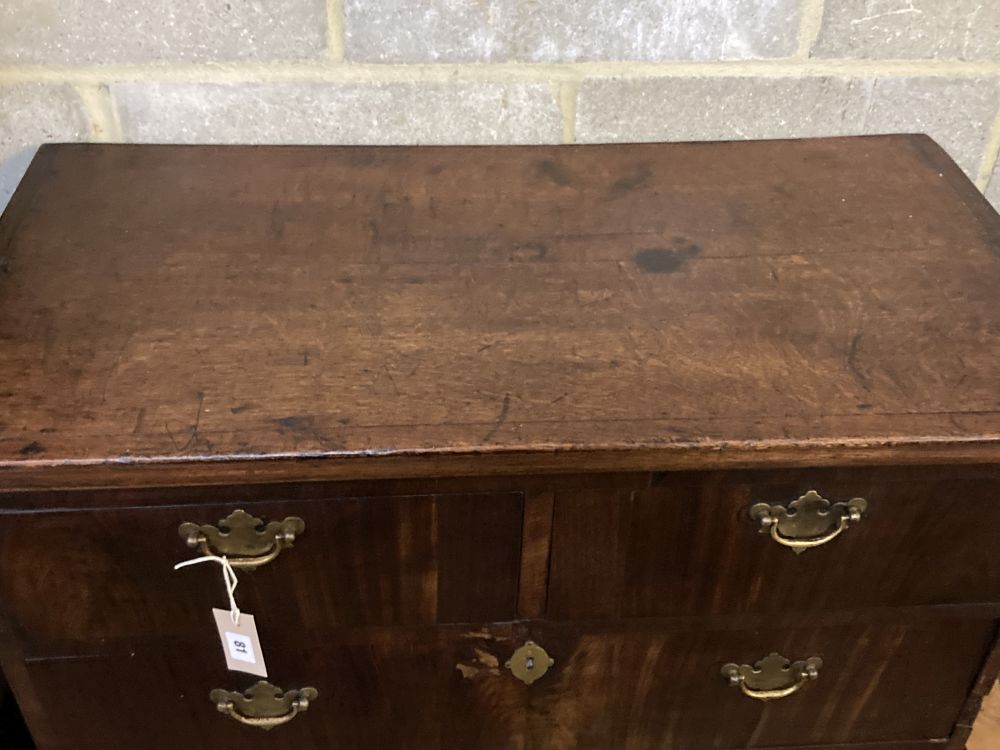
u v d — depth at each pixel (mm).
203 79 1133
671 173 1101
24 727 1186
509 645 927
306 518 807
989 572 898
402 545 835
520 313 890
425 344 852
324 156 1118
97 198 1034
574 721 1014
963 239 989
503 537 838
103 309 880
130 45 1103
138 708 951
